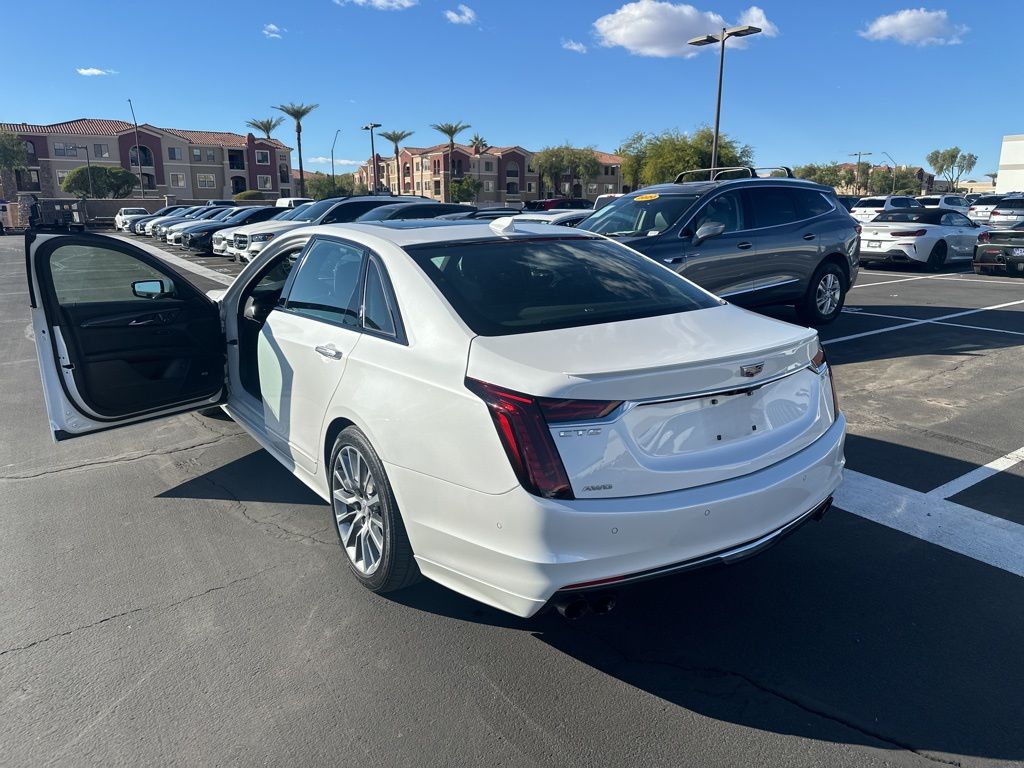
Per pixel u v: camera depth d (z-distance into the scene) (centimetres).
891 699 253
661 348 268
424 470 269
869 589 319
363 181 11519
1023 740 233
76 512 418
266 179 9388
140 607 320
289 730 245
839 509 394
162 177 8675
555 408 237
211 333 460
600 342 271
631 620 304
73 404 396
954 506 394
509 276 325
